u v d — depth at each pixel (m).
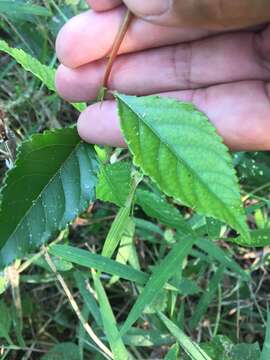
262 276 0.17
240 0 0.10
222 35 0.13
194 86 0.13
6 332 0.15
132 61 0.12
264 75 0.13
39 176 0.10
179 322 0.15
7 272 0.15
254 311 0.17
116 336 0.13
